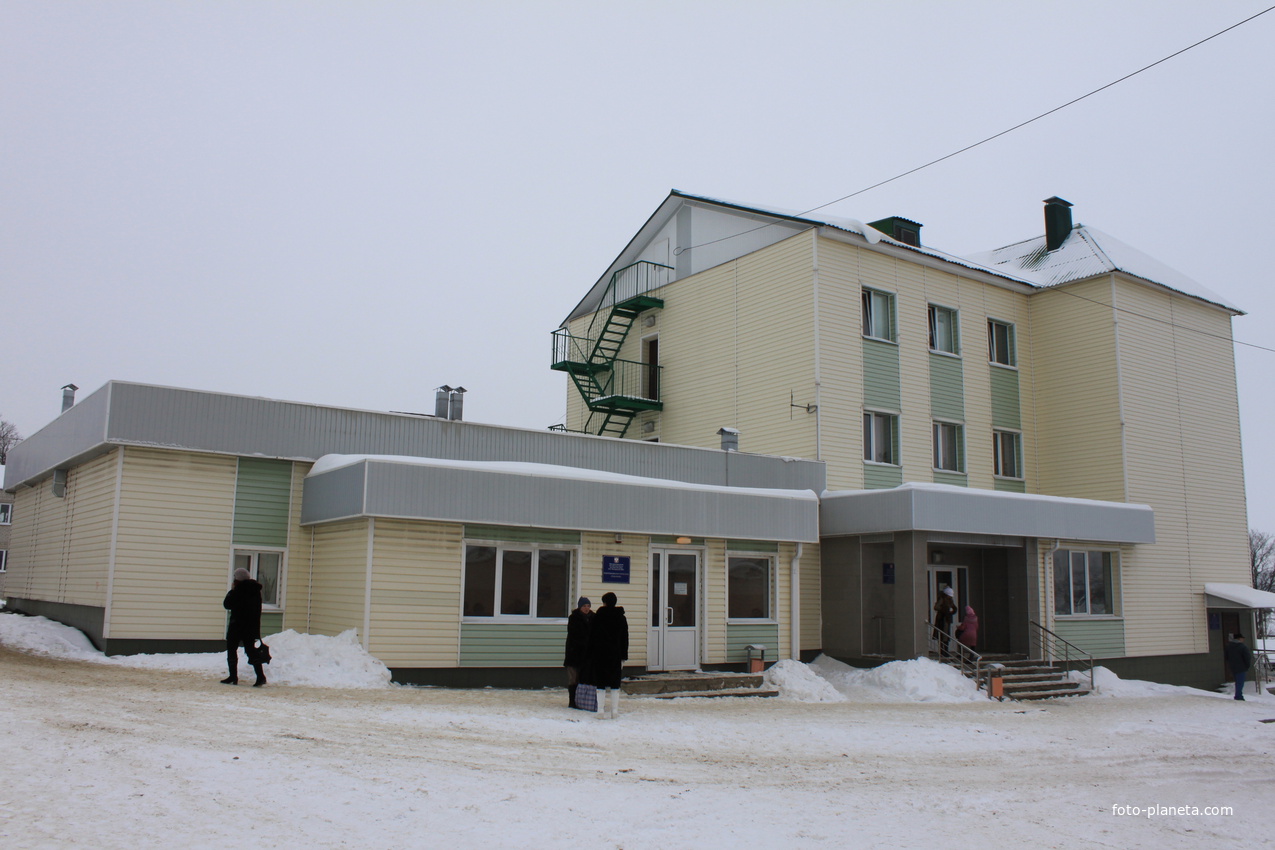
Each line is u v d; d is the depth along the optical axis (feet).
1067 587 86.07
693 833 26.50
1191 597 97.60
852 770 37.42
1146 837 30.07
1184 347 102.42
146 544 56.80
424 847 23.41
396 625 54.95
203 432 58.54
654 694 57.98
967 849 27.04
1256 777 42.22
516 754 34.94
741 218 94.58
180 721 35.01
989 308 98.84
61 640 57.21
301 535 61.57
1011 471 98.89
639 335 104.58
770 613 70.59
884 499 73.41
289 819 24.48
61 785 25.20
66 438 64.95
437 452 66.33
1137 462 94.32
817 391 83.25
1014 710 62.13
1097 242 104.42
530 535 60.23
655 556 65.46
